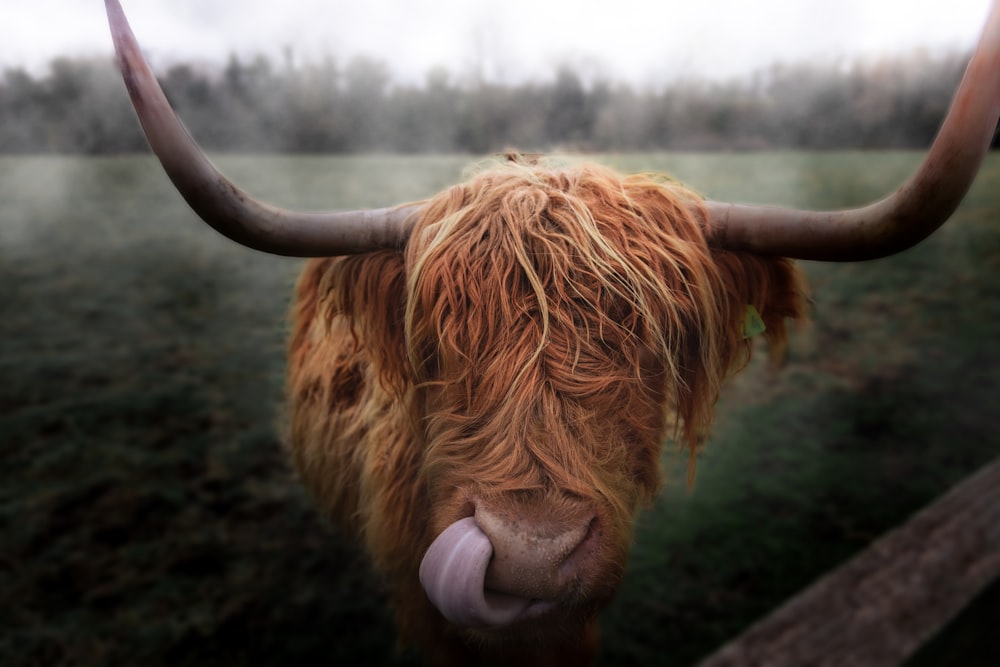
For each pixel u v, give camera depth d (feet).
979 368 16.19
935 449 12.29
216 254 29.94
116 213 39.29
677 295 4.35
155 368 16.74
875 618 5.55
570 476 3.88
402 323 4.94
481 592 3.57
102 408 14.21
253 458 12.17
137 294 23.57
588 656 6.15
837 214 3.84
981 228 29.07
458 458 4.13
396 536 5.62
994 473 7.43
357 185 41.52
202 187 3.75
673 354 4.42
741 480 11.24
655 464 4.70
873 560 6.20
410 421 5.08
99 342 18.69
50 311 21.47
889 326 19.04
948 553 6.26
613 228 4.45
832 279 23.47
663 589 8.79
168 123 3.54
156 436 12.97
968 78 2.91
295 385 7.82
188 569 9.29
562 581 3.76
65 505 10.61
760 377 15.67
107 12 3.28
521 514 3.77
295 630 8.30
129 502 10.73
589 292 4.12
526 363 4.05
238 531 10.11
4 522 10.14
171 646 8.02
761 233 4.37
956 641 5.79
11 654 7.82
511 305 4.17
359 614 8.59
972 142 2.97
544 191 4.56
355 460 6.38
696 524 10.07
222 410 14.21
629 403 4.20
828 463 11.77
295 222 4.26
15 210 39.32
